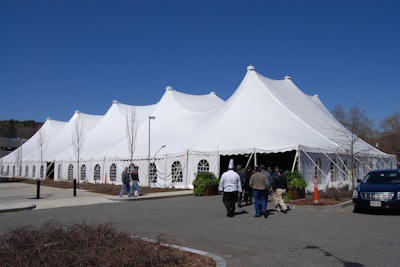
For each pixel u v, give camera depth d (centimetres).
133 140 3033
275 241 877
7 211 1525
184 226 1105
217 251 786
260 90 2830
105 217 1318
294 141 2266
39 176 4241
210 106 3653
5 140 9081
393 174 1455
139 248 602
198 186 2139
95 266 536
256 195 1293
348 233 961
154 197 2025
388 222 1134
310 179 2144
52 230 646
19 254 548
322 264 675
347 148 2469
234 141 2445
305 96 3312
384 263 673
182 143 2730
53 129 5184
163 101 3497
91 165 3306
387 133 6594
